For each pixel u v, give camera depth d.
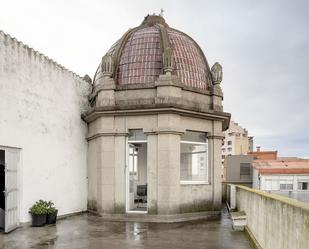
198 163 16.09
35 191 13.09
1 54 11.51
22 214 12.37
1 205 12.33
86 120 16.41
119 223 13.29
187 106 14.34
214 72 16.17
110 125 14.82
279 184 29.89
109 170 14.73
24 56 12.66
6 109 11.65
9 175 11.61
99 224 13.02
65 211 14.83
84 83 16.89
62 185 14.72
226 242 9.96
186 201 14.54
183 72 15.47
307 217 4.73
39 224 12.51
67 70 15.45
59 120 14.73
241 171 39.84
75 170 15.70
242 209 12.91
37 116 13.32
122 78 15.38
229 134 64.19
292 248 5.40
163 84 14.31
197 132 15.48
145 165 18.14
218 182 15.70
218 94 15.94
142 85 14.74
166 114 14.12
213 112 15.38
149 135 14.41
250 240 9.88
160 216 13.80
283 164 32.41
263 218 8.04
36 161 13.20
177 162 14.24
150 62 15.38
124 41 16.50
